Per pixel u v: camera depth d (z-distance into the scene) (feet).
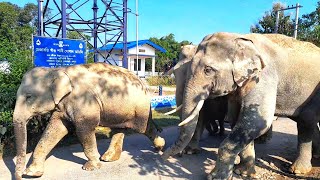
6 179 13.42
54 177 13.87
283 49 14.07
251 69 12.41
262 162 16.43
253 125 12.55
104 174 14.38
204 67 12.43
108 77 14.92
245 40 12.75
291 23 76.43
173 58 126.00
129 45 86.58
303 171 14.79
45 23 34.30
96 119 14.28
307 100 14.21
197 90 12.55
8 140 17.39
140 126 16.33
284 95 14.16
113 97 14.75
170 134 22.34
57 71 13.62
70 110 13.74
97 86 14.40
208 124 21.40
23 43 99.09
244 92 12.80
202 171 15.01
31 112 13.08
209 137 21.56
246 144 12.76
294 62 13.91
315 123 14.43
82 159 16.28
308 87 14.05
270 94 12.91
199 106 12.52
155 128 17.44
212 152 17.97
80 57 25.93
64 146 18.52
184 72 16.49
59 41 24.61
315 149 16.78
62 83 13.28
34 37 23.21
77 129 14.05
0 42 22.44
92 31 38.47
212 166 15.69
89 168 14.70
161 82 74.79
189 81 12.82
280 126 25.66
